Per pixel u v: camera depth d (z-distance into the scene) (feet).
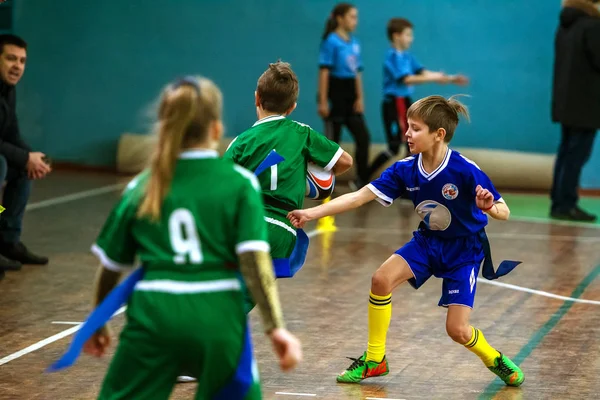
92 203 66.80
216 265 17.26
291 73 29.12
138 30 84.17
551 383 28.71
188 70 84.07
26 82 85.46
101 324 17.10
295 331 34.68
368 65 81.97
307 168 29.22
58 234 54.95
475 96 80.43
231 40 83.30
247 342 17.37
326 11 81.92
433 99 26.71
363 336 34.06
